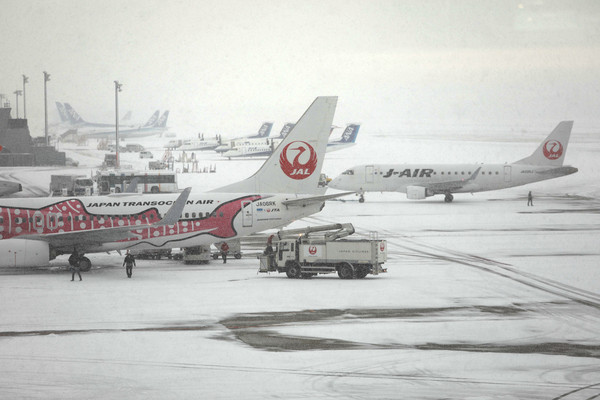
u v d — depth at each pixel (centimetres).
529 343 6994
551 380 5731
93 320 8012
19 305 8919
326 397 5275
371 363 6225
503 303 9150
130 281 11019
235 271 12331
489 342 7025
